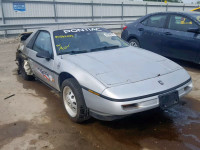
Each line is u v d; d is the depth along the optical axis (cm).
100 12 2097
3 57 866
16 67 709
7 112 402
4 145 305
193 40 591
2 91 503
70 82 342
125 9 2230
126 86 299
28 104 434
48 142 310
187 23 616
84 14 2019
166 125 346
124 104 282
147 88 301
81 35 449
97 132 331
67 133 330
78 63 358
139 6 2305
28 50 512
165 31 662
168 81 325
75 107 347
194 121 357
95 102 306
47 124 357
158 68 354
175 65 381
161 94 303
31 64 502
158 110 311
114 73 326
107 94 290
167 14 673
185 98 443
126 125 348
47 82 444
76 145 301
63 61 375
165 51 672
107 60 371
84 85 319
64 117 379
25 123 362
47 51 408
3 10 1648
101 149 292
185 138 311
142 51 435
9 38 1455
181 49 625
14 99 458
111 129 338
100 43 446
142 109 291
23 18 1741
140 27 745
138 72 334
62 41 423
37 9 1784
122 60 373
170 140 307
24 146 302
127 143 303
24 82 563
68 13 1938
